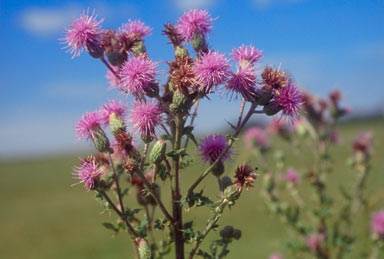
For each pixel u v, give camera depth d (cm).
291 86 30
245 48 31
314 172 55
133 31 34
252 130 63
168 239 32
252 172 31
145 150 31
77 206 238
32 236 175
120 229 33
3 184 382
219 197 31
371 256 54
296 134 60
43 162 554
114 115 32
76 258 134
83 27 32
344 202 53
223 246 32
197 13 33
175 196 31
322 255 52
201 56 31
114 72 32
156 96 31
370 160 56
